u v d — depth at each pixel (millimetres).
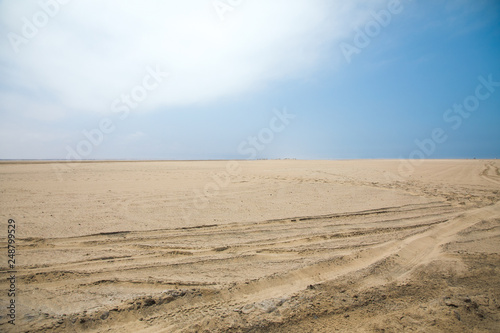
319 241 6477
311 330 3125
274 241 6492
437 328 3158
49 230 7113
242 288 4094
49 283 4301
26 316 3344
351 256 5379
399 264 5043
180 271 4785
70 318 3297
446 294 3924
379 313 3467
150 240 6539
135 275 4613
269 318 3332
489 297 3830
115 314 3416
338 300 3758
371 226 7750
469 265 4910
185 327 3162
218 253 5727
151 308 3561
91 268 4906
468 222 8031
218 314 3416
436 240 6512
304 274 4625
